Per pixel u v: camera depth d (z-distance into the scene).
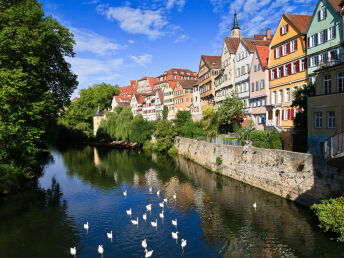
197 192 26.88
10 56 22.62
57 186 30.50
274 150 23.83
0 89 20.61
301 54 31.19
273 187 23.97
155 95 85.50
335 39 26.05
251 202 22.56
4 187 25.98
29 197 26.16
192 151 46.16
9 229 19.27
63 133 91.81
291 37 32.75
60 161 48.16
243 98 45.28
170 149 56.69
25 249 16.61
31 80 24.47
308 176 19.80
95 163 45.69
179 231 18.59
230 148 31.75
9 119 22.31
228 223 19.20
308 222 17.84
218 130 44.09
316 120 22.08
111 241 17.55
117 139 73.94
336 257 13.95
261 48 40.50
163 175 35.38
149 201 25.05
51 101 26.36
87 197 26.48
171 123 59.66
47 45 26.66
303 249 14.96
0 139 22.27
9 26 22.86
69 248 16.73
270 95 37.50
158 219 20.78
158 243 17.08
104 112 98.38
